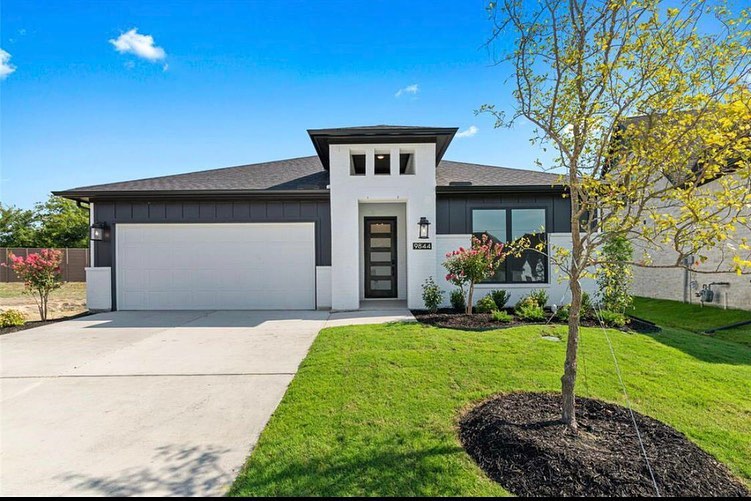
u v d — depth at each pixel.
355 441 3.16
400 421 3.50
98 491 2.62
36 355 5.90
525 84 3.50
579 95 3.22
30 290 9.24
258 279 10.25
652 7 2.91
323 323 8.19
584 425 3.35
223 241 10.26
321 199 10.18
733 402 3.97
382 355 5.36
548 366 4.94
